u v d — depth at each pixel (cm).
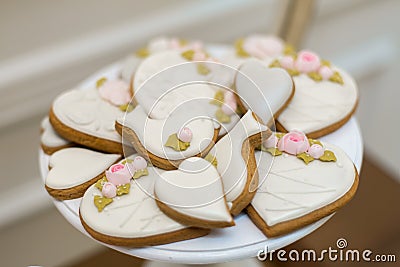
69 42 73
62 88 75
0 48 69
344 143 49
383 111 117
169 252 41
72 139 49
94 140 48
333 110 50
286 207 42
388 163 117
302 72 54
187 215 40
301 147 46
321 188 44
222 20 83
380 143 120
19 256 87
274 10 87
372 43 106
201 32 83
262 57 57
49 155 50
